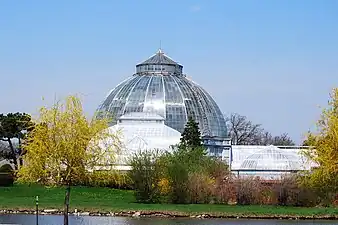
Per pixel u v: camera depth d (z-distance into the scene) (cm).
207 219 8188
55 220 7638
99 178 5934
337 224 7625
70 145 5747
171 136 16088
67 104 5847
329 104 6384
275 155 14875
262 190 10019
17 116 13750
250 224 7531
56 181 5853
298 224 7594
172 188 10150
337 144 6184
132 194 11394
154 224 7406
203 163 10975
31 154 5772
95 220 7794
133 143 15238
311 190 9500
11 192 11181
